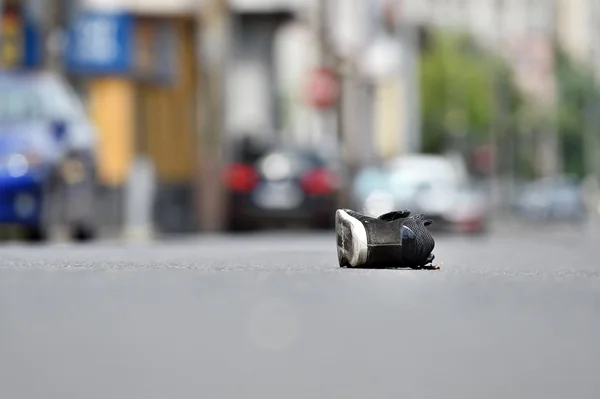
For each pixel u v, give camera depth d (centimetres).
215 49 6794
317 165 6181
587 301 1266
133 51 6600
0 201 3478
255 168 6178
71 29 6162
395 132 14425
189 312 1143
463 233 6750
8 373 809
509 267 2078
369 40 13012
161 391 745
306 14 8181
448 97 16588
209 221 6519
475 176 16712
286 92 9738
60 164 3631
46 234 3612
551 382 777
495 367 838
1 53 5156
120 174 6338
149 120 7000
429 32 16350
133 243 3791
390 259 1766
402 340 962
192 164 7412
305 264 2006
